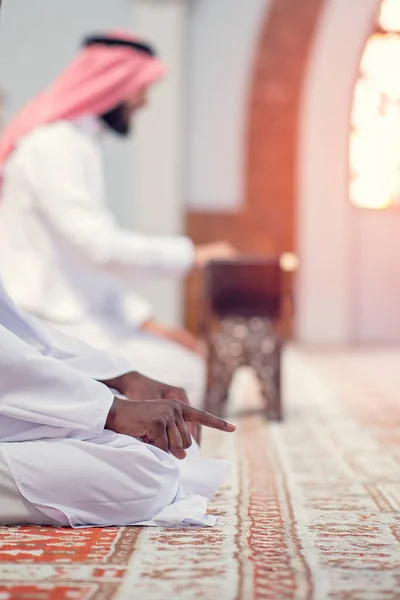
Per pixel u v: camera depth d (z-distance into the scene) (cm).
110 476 239
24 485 237
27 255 431
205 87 1102
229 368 505
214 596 181
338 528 248
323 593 184
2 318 258
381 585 191
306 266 1110
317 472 345
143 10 1071
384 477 334
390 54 1116
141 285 1062
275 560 211
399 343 1124
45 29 1073
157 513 248
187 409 244
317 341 1114
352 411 538
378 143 1127
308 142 1099
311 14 1081
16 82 1073
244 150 1105
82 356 263
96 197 448
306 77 1092
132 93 454
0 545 220
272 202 1106
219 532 240
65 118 446
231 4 1095
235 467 356
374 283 1124
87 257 428
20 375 234
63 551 215
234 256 503
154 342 443
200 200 1107
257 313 504
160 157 1080
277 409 495
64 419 236
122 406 243
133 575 196
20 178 434
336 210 1106
